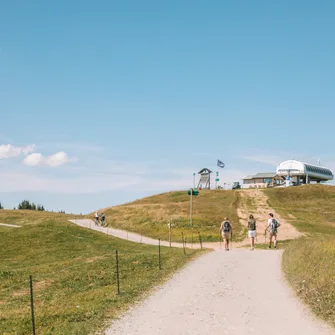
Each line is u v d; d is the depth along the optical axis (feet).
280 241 159.22
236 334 40.98
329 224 204.64
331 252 74.13
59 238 160.45
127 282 71.41
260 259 91.66
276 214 228.84
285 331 41.55
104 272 83.10
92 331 42.70
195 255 100.78
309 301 51.34
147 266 87.71
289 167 417.90
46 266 101.86
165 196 316.19
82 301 58.85
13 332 44.80
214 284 65.16
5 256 134.31
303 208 248.52
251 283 65.16
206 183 374.63
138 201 314.55
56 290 71.46
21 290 73.67
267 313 48.16
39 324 47.47
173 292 60.54
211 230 193.88
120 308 52.03
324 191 295.07
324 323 43.52
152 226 206.80
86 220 252.21
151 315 48.47
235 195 293.64
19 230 176.55
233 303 53.16
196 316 47.57
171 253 105.81
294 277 65.82
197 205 253.85
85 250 142.72
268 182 424.46
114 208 273.75
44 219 264.72
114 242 160.35
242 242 163.53
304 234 178.40
